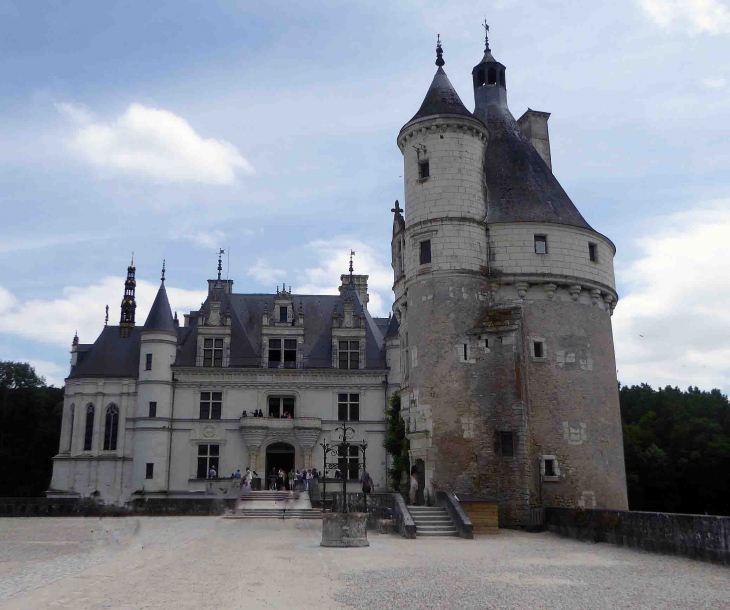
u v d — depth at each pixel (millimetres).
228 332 57375
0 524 35812
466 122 34375
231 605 12383
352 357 58031
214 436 55062
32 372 81562
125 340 58875
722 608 12203
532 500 30312
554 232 34094
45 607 12234
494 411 30891
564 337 33188
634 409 83875
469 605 12391
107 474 54688
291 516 38344
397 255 37812
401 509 27078
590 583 14836
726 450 63031
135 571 17062
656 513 20562
